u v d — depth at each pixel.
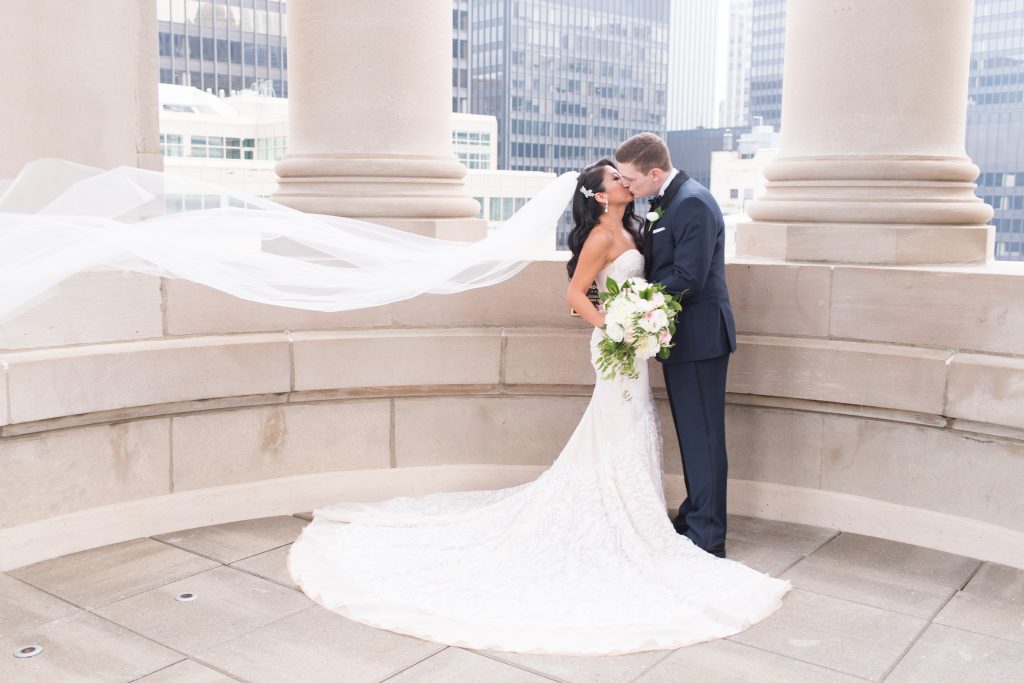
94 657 3.54
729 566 4.32
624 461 4.45
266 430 5.21
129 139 5.11
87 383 4.55
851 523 5.07
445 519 4.79
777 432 5.25
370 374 5.31
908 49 5.06
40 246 4.09
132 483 4.85
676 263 4.33
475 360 5.41
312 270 4.71
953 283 4.71
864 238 5.06
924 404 4.73
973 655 3.64
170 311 4.93
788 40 5.52
